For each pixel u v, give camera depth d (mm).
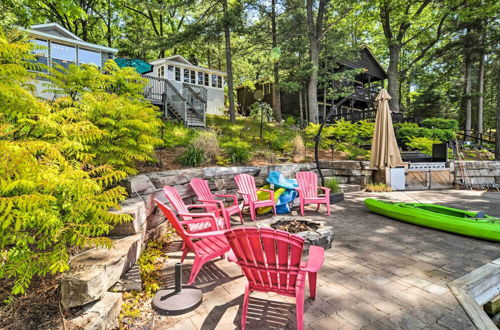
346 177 9414
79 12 7711
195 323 2295
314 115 14969
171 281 3008
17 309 2051
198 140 7395
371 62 22062
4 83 2480
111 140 4266
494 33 16719
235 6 12242
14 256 2129
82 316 1985
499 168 10586
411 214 5164
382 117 8727
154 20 23516
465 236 4500
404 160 11570
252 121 14766
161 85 13516
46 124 2613
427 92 24188
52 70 4156
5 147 2023
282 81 16344
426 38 21016
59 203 2529
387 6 17594
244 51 17297
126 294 2578
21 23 9961
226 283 2990
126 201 3742
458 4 16641
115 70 5094
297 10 14125
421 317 2354
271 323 2297
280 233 2068
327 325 2250
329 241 3936
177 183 5340
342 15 15961
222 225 4012
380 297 2674
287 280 2221
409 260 3561
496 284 3117
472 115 25156
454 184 10164
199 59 26609
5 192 2131
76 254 2586
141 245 3480
